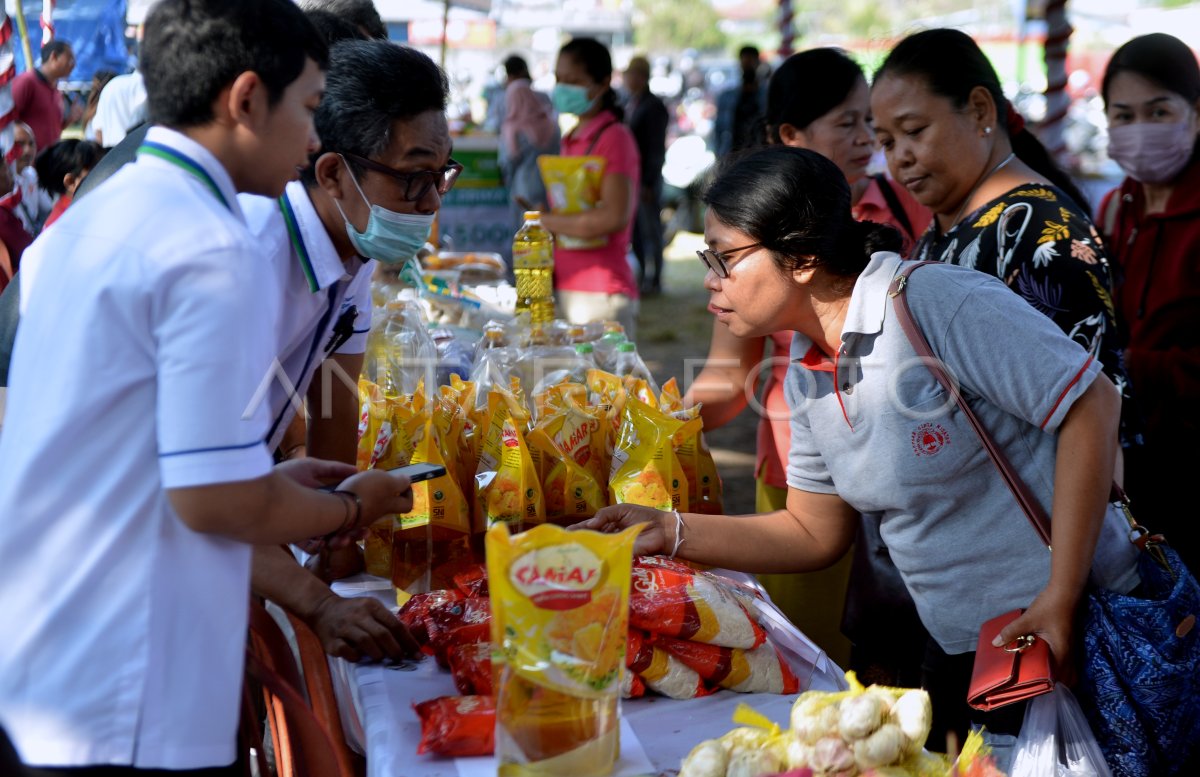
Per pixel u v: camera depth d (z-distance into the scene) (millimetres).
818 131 2971
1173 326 3184
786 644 1849
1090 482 1703
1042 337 1708
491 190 7887
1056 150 6297
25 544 1338
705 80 27828
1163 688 1731
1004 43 18453
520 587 1372
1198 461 3080
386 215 1811
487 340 2975
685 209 13391
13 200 4359
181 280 1285
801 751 1367
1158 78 3139
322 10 2752
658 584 1746
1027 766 1743
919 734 1345
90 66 7871
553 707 1392
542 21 23312
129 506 1335
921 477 1814
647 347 8398
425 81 1791
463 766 1478
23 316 1383
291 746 1664
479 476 2094
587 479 2111
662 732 1607
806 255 1808
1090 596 1784
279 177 1451
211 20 1334
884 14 42031
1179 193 3195
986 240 2166
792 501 2082
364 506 1561
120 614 1341
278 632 1802
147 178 1348
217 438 1284
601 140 4801
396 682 1699
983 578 1848
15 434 1348
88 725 1346
